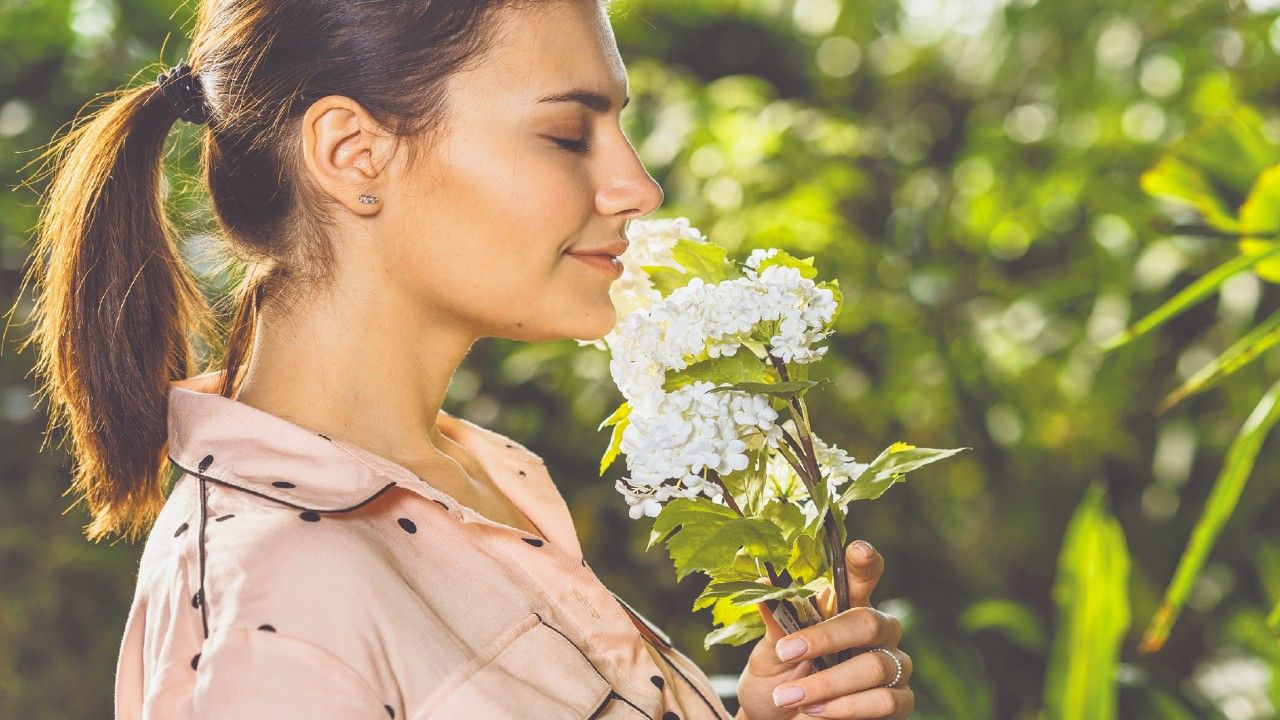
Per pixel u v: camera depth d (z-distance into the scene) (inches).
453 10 37.9
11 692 103.0
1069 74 122.7
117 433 40.2
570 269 39.3
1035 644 96.1
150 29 109.9
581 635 38.9
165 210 43.1
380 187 38.7
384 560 36.4
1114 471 127.4
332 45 38.4
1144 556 126.7
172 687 34.9
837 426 113.3
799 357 38.7
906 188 129.0
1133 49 117.9
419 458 40.6
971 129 130.7
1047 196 118.7
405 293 39.5
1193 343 117.8
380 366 39.8
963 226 124.2
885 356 117.3
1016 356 116.3
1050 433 120.8
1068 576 76.5
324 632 34.6
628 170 39.6
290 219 39.6
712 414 38.4
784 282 39.0
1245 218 64.2
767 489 41.7
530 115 38.3
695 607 39.6
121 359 40.2
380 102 38.2
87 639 106.7
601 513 110.2
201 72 40.6
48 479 106.5
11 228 105.0
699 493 39.8
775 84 136.9
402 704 35.3
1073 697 74.7
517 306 39.1
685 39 134.6
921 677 85.0
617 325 41.5
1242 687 99.5
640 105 120.6
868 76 136.8
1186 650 124.0
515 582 38.6
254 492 36.7
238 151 39.9
